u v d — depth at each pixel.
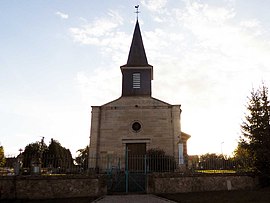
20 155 14.81
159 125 22.86
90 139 22.31
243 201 10.85
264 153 14.80
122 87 25.33
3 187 12.98
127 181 14.66
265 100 16.17
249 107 16.45
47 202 11.84
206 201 11.12
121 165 21.59
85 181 13.66
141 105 23.55
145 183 14.70
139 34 29.12
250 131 16.08
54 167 16.12
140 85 25.27
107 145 22.36
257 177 15.53
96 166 21.36
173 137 22.30
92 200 12.05
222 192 13.72
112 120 23.12
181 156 19.83
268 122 15.70
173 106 23.27
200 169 16.39
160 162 17.86
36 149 38.47
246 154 16.27
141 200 11.73
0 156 21.00
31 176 13.26
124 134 22.67
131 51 28.00
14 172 13.91
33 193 13.06
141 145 22.55
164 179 14.32
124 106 23.53
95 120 22.95
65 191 13.33
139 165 18.83
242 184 15.26
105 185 13.80
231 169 16.12
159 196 12.95
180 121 22.86
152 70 26.64
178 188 14.30
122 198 12.39
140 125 22.98
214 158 17.22
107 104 23.67
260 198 11.39
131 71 25.80
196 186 14.57
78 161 24.39
